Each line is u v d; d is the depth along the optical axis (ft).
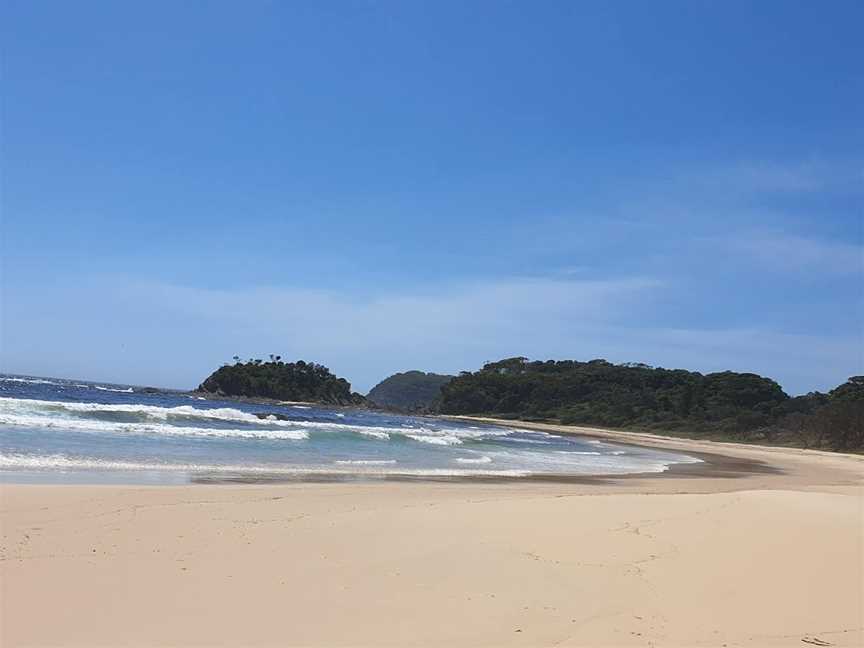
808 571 24.26
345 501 40.37
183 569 22.93
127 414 101.40
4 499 32.53
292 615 18.80
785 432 247.09
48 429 71.87
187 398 294.05
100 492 36.88
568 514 35.32
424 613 19.25
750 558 25.96
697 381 355.15
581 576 23.49
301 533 29.27
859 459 164.25
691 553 26.86
